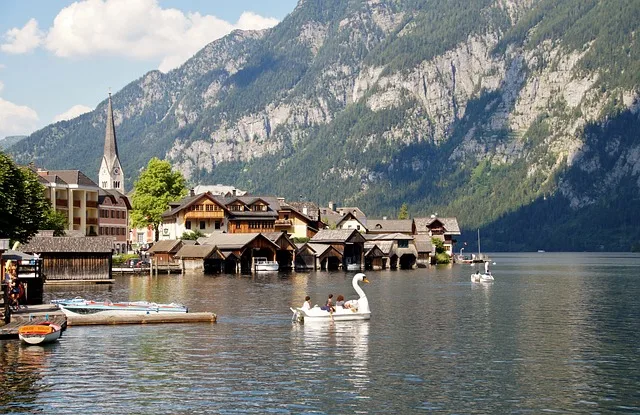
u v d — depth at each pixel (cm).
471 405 4581
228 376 5272
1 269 7806
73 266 13588
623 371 5450
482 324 7844
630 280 15988
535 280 16038
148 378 5203
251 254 18250
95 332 7075
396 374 5347
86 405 4559
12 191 11638
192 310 9019
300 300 10275
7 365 5566
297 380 5162
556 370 5481
